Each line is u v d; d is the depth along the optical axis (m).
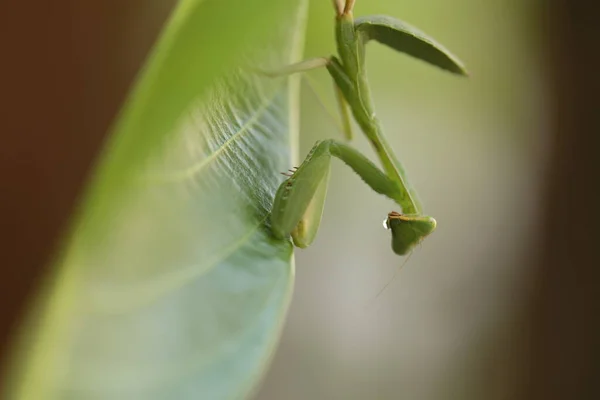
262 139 0.16
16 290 0.19
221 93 0.15
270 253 0.15
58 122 0.20
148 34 0.20
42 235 0.20
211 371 0.12
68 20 0.20
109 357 0.09
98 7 0.20
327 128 0.20
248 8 0.09
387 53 0.21
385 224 0.18
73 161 0.20
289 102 0.16
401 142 0.23
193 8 0.08
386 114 0.23
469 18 0.23
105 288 0.09
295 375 0.23
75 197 0.20
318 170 0.17
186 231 0.13
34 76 0.19
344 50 0.17
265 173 0.15
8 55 0.19
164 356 0.11
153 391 0.10
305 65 0.16
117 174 0.08
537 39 0.23
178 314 0.12
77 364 0.08
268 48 0.15
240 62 0.15
